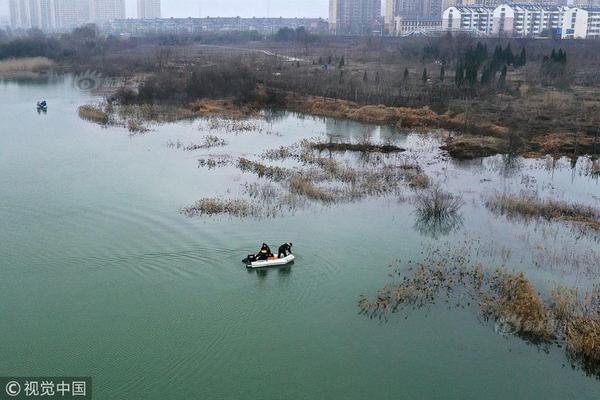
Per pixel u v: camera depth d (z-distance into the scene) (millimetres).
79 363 26203
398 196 48844
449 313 30875
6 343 27641
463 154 62906
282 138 70438
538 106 80812
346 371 26203
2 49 153000
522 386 25562
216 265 35500
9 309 30516
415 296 32031
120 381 25078
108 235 39781
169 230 40656
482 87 90750
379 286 33344
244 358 26828
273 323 29578
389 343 28281
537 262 36656
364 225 42406
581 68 116188
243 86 95875
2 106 91750
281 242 38906
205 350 27281
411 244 39219
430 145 67375
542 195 49781
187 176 53938
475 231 41719
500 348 28172
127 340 27875
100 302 31219
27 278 33688
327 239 39625
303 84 100062
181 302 31250
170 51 152875
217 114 85062
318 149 64312
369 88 94250
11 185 50969
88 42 174250
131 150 63750
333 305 31359
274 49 181125
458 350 27938
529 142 66688
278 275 34406
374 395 24688
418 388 25250
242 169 56094
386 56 140500
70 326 29031
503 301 31031
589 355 27031
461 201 47656
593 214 45062
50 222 42188
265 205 45844
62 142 67438
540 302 30734
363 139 69125
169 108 87438
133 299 31469
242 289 32719
